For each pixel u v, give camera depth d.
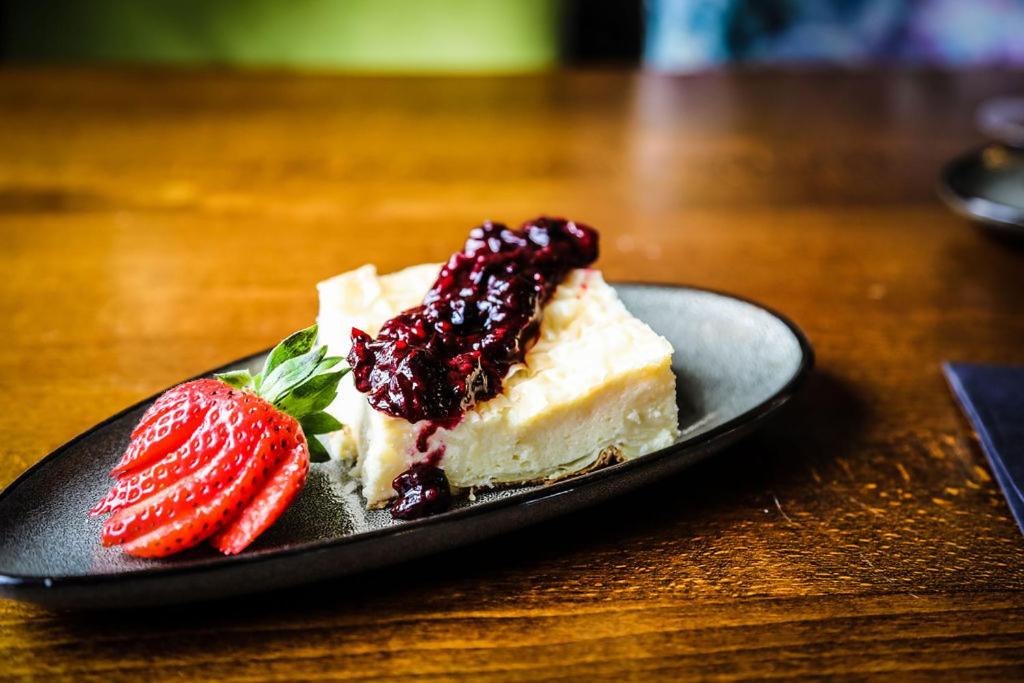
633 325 0.43
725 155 0.74
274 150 0.75
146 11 1.18
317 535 0.38
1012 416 0.44
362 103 0.87
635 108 0.86
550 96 0.90
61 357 0.50
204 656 0.35
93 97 0.87
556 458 0.41
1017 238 0.59
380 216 0.64
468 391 0.40
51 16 1.17
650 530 0.39
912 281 0.57
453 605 0.36
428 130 0.80
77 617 0.36
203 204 0.66
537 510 0.37
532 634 0.35
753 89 0.92
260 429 0.36
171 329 0.52
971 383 0.46
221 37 1.19
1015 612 0.36
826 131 0.80
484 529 0.36
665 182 0.69
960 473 0.42
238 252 0.60
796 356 0.43
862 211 0.65
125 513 0.36
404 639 0.35
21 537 0.36
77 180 0.69
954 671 0.34
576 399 0.41
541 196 0.67
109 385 0.48
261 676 0.34
